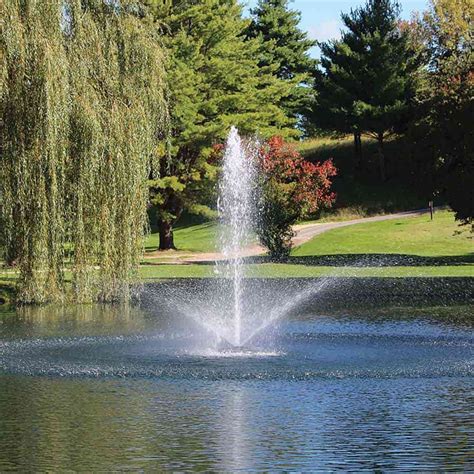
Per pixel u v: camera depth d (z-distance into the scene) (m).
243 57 65.44
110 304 30.05
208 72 59.31
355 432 11.86
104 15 26.62
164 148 53.84
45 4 24.17
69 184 25.33
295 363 17.36
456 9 85.50
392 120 74.31
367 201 74.38
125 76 26.52
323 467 10.26
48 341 20.69
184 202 58.81
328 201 52.38
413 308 28.41
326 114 75.88
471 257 51.25
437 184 49.12
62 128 24.25
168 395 14.37
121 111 26.12
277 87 68.06
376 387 14.95
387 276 40.97
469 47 80.31
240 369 16.70
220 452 10.91
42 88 23.80
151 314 27.02
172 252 58.66
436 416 12.75
